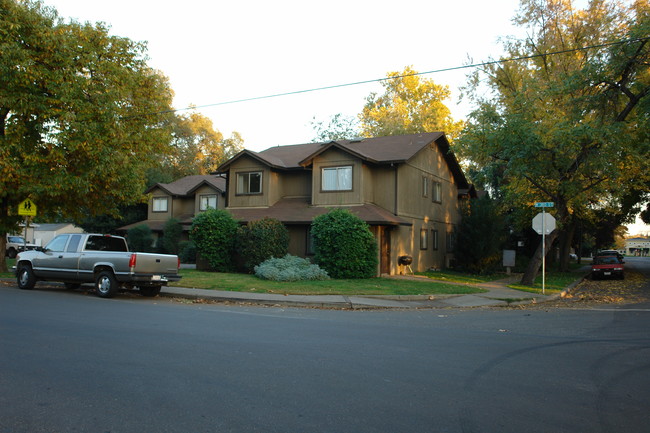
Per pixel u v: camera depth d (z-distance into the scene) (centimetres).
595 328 1027
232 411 470
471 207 2748
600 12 2762
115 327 892
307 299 1427
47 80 1694
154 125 2212
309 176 2683
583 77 1956
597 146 1917
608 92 2028
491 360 708
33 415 450
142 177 2111
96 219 3806
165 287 1631
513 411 490
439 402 512
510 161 1966
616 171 1939
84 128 1692
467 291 1728
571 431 440
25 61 1628
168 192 3681
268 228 2209
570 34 2938
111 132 1794
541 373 641
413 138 2762
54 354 674
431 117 4441
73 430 418
